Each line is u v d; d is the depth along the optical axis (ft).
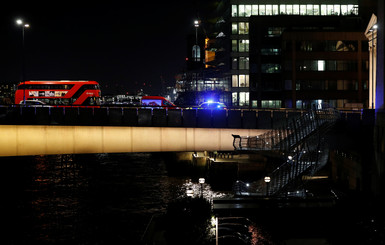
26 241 131.95
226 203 95.45
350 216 73.82
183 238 67.00
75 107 142.10
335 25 342.03
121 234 137.80
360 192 103.60
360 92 319.88
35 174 256.93
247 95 383.86
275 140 148.77
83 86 245.24
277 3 378.94
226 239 67.10
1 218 156.25
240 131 154.30
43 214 161.68
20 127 136.46
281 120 154.92
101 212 163.73
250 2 380.58
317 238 70.33
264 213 85.71
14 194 197.36
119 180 231.71
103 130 144.97
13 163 312.29
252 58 345.10
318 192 143.64
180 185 209.97
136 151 147.74
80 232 139.95
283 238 70.74
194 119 151.94
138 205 173.47
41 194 196.65
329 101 320.29
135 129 147.74
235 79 384.68
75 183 223.71
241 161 196.44
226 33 396.16
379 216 69.15
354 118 143.13
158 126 149.48
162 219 75.61
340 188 149.07
